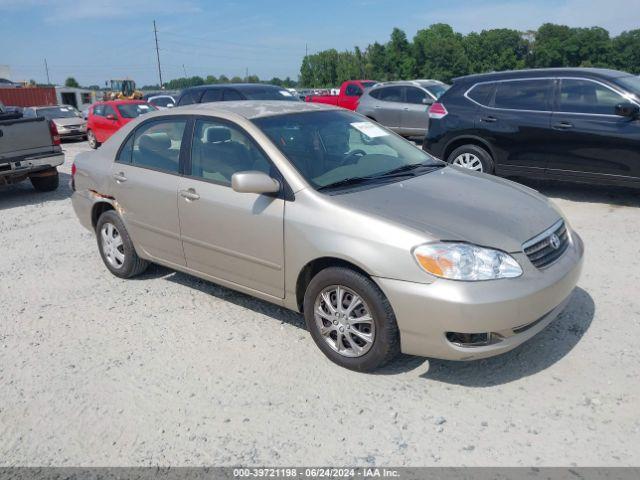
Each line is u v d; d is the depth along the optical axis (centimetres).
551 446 288
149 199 473
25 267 599
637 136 680
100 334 434
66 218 811
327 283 358
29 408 344
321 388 347
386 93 1496
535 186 866
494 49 9169
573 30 9262
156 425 321
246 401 338
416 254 322
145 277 547
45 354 408
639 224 643
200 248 442
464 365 364
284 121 429
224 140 426
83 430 321
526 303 320
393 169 427
